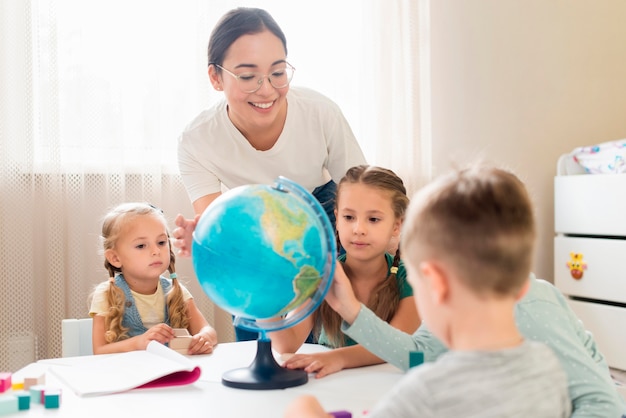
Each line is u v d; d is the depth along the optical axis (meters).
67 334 1.61
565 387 0.84
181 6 2.61
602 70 3.48
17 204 2.39
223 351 1.49
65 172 2.46
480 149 3.21
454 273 0.82
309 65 2.83
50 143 2.42
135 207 1.90
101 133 2.50
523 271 0.83
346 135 1.98
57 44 2.42
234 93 1.75
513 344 0.81
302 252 1.13
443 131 3.13
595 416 0.99
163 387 1.18
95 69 2.50
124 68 2.53
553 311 1.08
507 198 0.83
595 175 2.87
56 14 2.41
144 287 1.90
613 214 2.80
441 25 3.12
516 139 3.29
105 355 1.42
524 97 3.30
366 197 1.54
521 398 0.76
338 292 1.25
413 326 1.51
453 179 0.87
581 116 3.44
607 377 1.11
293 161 1.95
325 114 1.94
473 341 0.81
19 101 2.38
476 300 0.81
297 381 1.21
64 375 1.25
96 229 2.52
